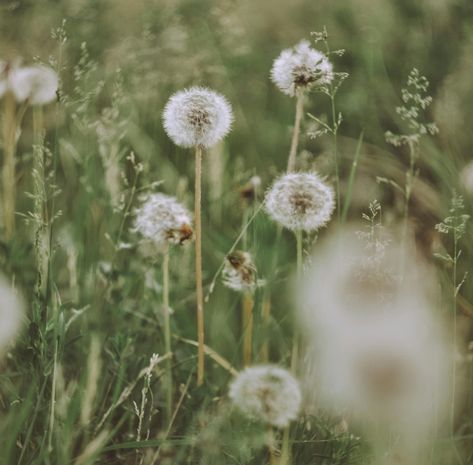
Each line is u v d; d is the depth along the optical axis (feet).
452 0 5.00
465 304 3.34
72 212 3.78
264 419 2.83
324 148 4.26
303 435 3.05
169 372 3.14
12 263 3.30
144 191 3.82
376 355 2.88
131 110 4.13
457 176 3.81
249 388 2.84
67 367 3.27
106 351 3.22
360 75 4.57
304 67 3.12
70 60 4.31
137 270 3.43
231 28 4.70
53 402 2.91
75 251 3.49
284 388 2.84
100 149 3.62
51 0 4.46
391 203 3.95
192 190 4.00
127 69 4.29
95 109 4.04
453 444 2.97
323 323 3.04
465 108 4.21
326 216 3.01
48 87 3.69
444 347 3.11
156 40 4.42
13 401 2.98
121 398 2.96
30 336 3.01
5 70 3.67
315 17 5.22
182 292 3.51
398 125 4.32
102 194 3.65
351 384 2.89
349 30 5.07
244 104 4.61
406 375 2.87
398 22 5.09
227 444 2.96
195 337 3.43
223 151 4.07
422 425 2.95
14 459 2.94
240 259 3.11
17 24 4.34
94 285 3.37
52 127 4.03
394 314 2.96
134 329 3.33
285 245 3.58
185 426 3.10
